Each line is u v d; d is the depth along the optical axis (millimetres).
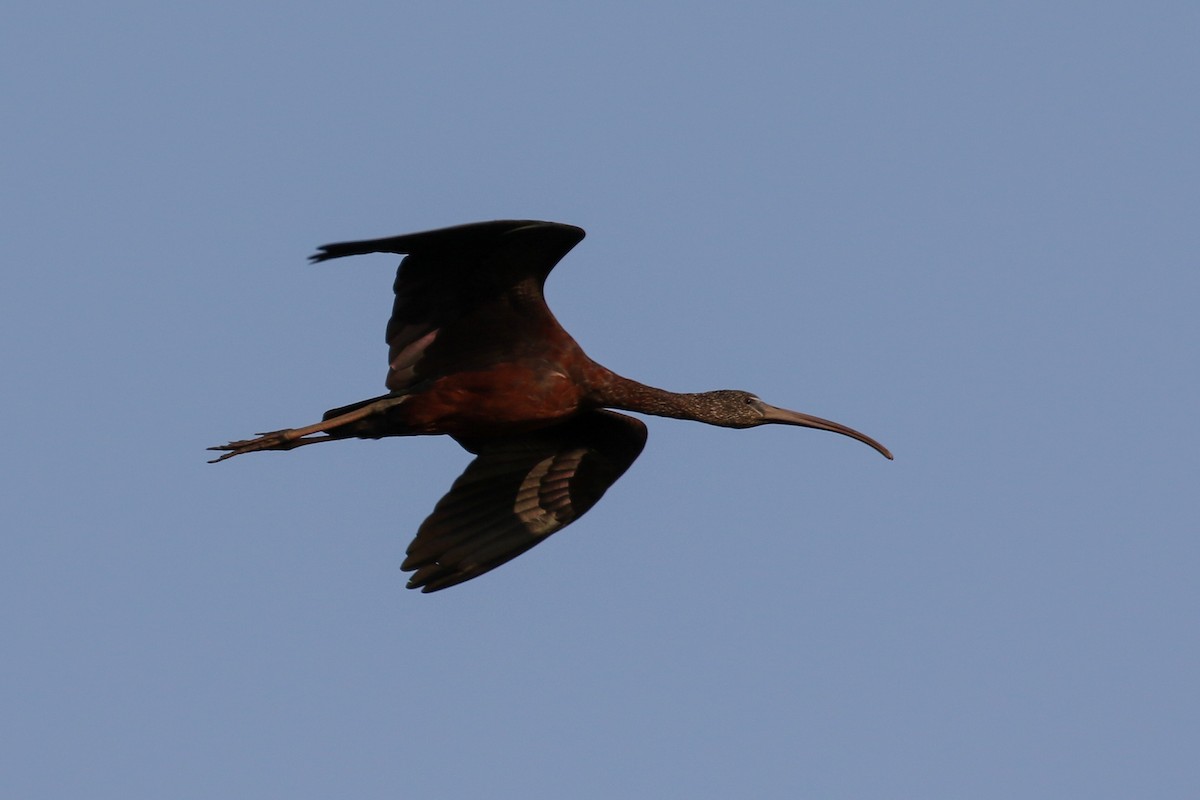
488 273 15570
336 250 14102
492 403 16047
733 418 17766
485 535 17625
